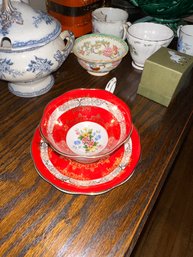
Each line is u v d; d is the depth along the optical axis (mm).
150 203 433
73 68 719
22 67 510
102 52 724
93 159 413
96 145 477
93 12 770
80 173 435
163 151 511
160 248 992
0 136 523
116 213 409
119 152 468
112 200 426
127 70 721
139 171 472
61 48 562
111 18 813
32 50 501
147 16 882
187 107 617
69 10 750
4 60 499
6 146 503
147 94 622
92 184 415
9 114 573
